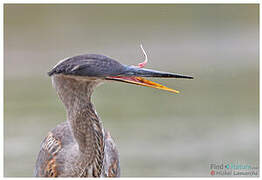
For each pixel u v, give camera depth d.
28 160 11.95
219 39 24.31
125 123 14.63
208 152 12.48
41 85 18.94
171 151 12.46
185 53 23.12
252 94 18.22
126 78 6.66
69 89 6.73
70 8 23.70
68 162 7.38
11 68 20.88
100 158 6.96
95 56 6.59
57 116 15.13
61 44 22.42
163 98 17.83
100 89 19.31
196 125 14.36
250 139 13.36
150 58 22.33
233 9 24.83
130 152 12.55
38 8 23.27
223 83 19.94
